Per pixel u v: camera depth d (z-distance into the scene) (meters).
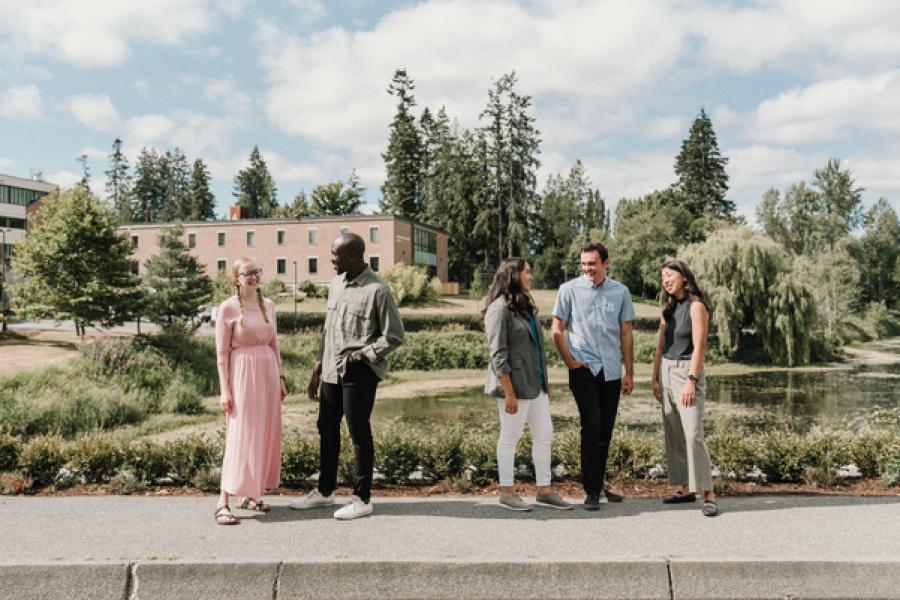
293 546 4.07
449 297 58.78
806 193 79.81
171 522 4.68
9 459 6.12
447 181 80.38
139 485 5.79
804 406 19.34
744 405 19.61
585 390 5.30
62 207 31.83
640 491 5.82
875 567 3.76
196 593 3.70
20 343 30.73
